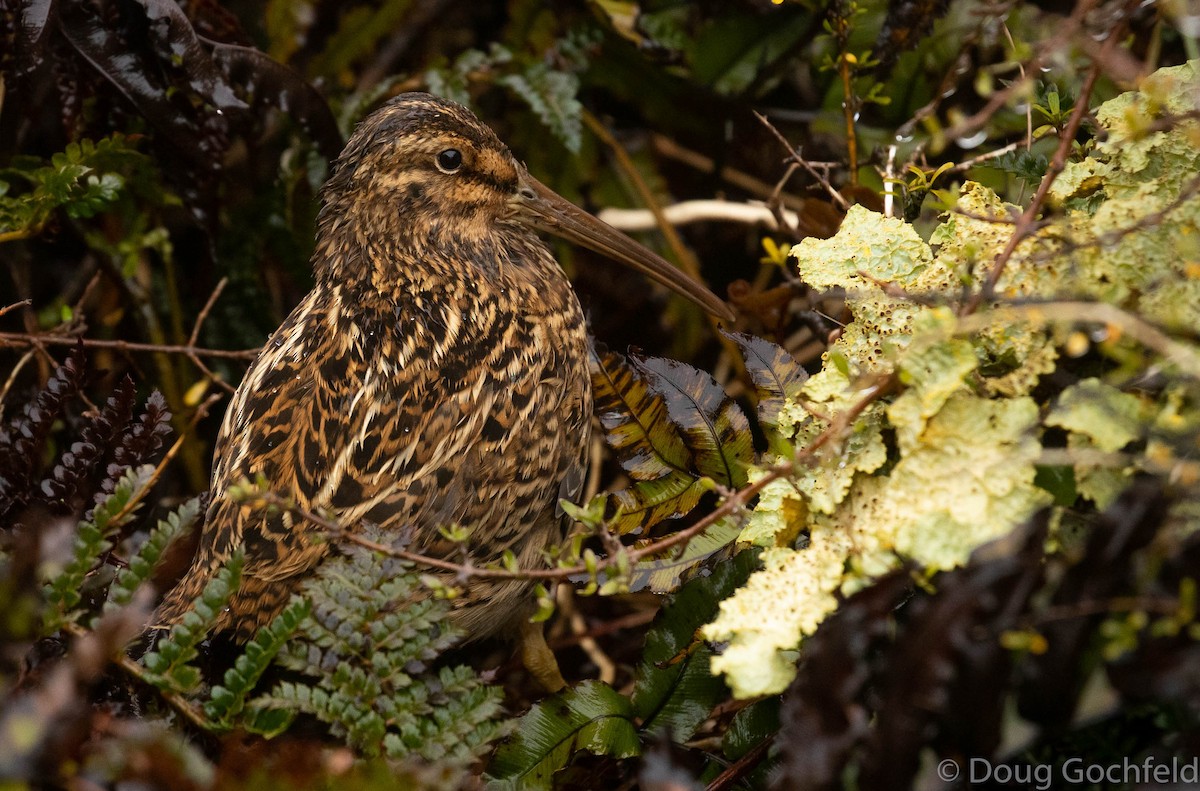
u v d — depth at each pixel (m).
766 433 3.92
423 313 3.98
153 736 3.87
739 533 3.92
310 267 4.05
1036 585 3.87
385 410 3.96
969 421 3.89
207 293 4.04
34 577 3.88
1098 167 3.91
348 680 3.89
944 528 3.88
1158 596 3.87
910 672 3.87
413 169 4.00
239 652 3.94
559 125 4.03
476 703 3.90
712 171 4.06
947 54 4.00
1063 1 3.99
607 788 3.94
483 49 4.07
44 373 4.02
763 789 3.91
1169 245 3.89
